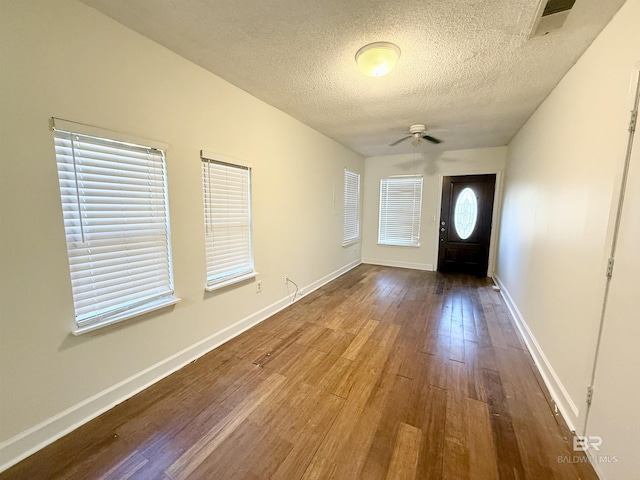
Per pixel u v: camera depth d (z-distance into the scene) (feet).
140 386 6.26
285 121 10.57
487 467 4.42
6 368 4.34
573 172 6.18
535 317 8.09
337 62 6.80
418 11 4.93
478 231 16.87
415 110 10.00
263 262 10.05
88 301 5.33
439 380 6.68
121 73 5.49
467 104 9.34
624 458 3.77
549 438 5.00
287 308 11.35
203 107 7.27
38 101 4.45
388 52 5.91
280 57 6.59
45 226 4.65
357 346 8.30
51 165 4.66
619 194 4.31
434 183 17.81
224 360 7.50
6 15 4.07
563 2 4.57
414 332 9.25
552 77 7.20
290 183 11.24
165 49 6.25
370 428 5.22
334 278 16.08
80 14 4.84
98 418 5.38
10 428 4.42
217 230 8.10
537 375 6.95
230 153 8.21
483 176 16.43
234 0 4.74
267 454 4.66
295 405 5.82
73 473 4.29
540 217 8.38
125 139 5.61
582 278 5.39
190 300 7.36
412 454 4.66
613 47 4.78
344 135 13.69
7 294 4.29
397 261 19.49
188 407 5.73
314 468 4.42
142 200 6.13
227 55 6.54
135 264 6.10
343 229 16.87
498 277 14.88
